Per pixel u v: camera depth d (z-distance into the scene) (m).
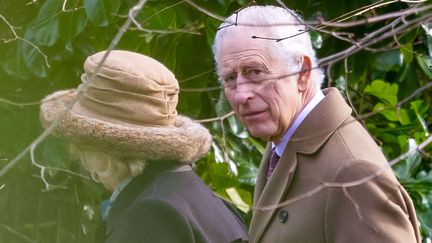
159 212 5.88
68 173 9.43
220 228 6.09
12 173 9.44
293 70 7.20
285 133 7.31
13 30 8.89
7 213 9.43
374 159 6.95
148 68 6.25
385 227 6.55
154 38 9.55
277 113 7.16
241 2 9.59
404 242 6.55
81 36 9.49
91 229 9.48
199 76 9.98
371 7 6.59
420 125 10.89
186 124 6.43
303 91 7.32
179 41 9.76
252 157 10.66
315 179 6.99
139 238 5.82
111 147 6.08
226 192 10.29
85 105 6.22
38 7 9.44
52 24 9.09
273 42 7.11
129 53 6.40
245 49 7.12
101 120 6.11
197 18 9.66
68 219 9.46
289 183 7.16
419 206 10.60
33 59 9.18
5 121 9.51
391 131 10.95
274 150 7.61
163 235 5.82
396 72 11.26
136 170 6.14
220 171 10.21
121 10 9.20
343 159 6.90
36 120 9.51
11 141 9.48
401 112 10.81
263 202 7.32
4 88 9.52
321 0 9.87
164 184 6.10
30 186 9.44
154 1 9.21
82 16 9.06
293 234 6.99
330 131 7.12
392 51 10.51
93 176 6.59
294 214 7.05
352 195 6.68
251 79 7.15
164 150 6.10
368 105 11.66
